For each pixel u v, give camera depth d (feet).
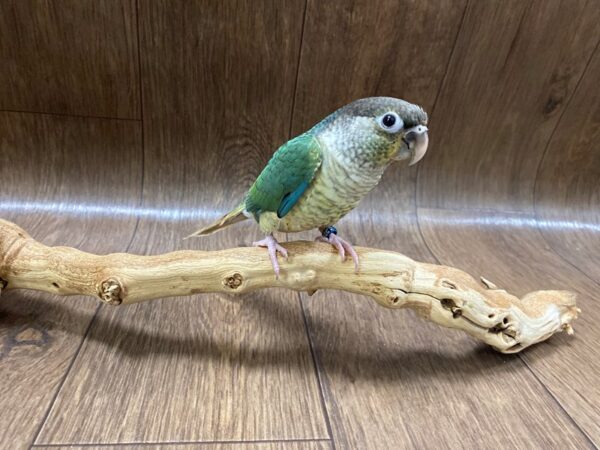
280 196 2.07
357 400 2.05
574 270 3.45
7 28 2.99
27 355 2.13
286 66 3.33
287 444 1.79
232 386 2.07
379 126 1.82
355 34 3.25
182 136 3.52
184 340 2.36
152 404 1.92
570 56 3.52
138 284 2.10
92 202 3.51
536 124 3.83
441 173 3.92
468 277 2.23
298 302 2.81
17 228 2.35
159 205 3.59
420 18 3.23
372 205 3.84
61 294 2.28
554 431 1.95
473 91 3.59
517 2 3.25
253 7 3.11
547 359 2.41
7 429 1.74
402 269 2.14
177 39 3.16
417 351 2.42
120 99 3.32
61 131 3.38
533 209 4.07
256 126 3.54
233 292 2.18
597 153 4.00
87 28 3.05
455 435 1.90
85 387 1.98
